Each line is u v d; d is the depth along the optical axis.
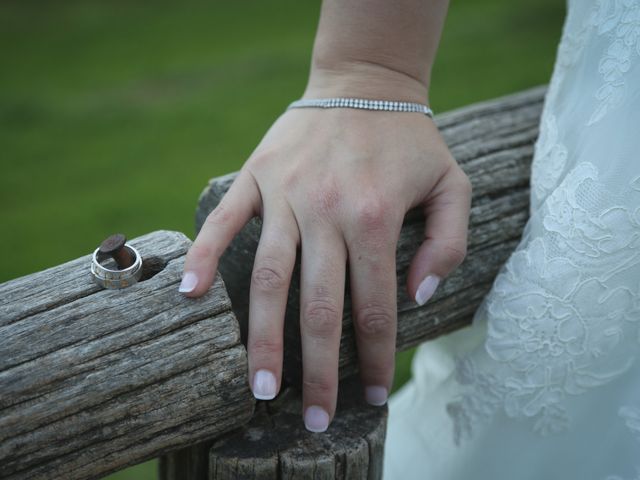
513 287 0.40
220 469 0.37
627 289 0.38
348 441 0.38
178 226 1.07
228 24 2.03
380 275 0.37
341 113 0.40
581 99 0.40
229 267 0.42
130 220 1.09
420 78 0.42
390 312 0.37
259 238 0.40
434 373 0.50
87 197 1.16
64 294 0.34
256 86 1.57
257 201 0.39
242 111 1.44
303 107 0.42
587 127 0.38
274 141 0.40
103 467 0.33
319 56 0.42
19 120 1.46
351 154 0.39
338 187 0.38
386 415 0.39
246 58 1.76
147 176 1.22
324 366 0.36
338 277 0.36
